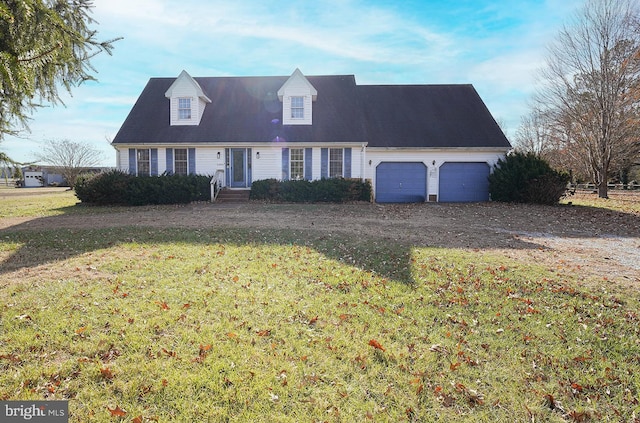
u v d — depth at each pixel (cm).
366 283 565
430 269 646
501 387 312
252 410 270
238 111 1981
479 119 2025
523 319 451
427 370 333
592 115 2078
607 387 317
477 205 1709
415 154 1928
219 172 1878
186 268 613
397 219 1272
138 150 1875
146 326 387
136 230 960
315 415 268
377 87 2220
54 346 341
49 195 2542
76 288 499
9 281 529
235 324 403
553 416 279
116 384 289
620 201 1906
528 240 938
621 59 1947
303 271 619
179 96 1891
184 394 283
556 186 1714
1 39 442
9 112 542
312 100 1989
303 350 356
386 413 273
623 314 463
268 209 1494
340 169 1897
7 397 269
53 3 568
